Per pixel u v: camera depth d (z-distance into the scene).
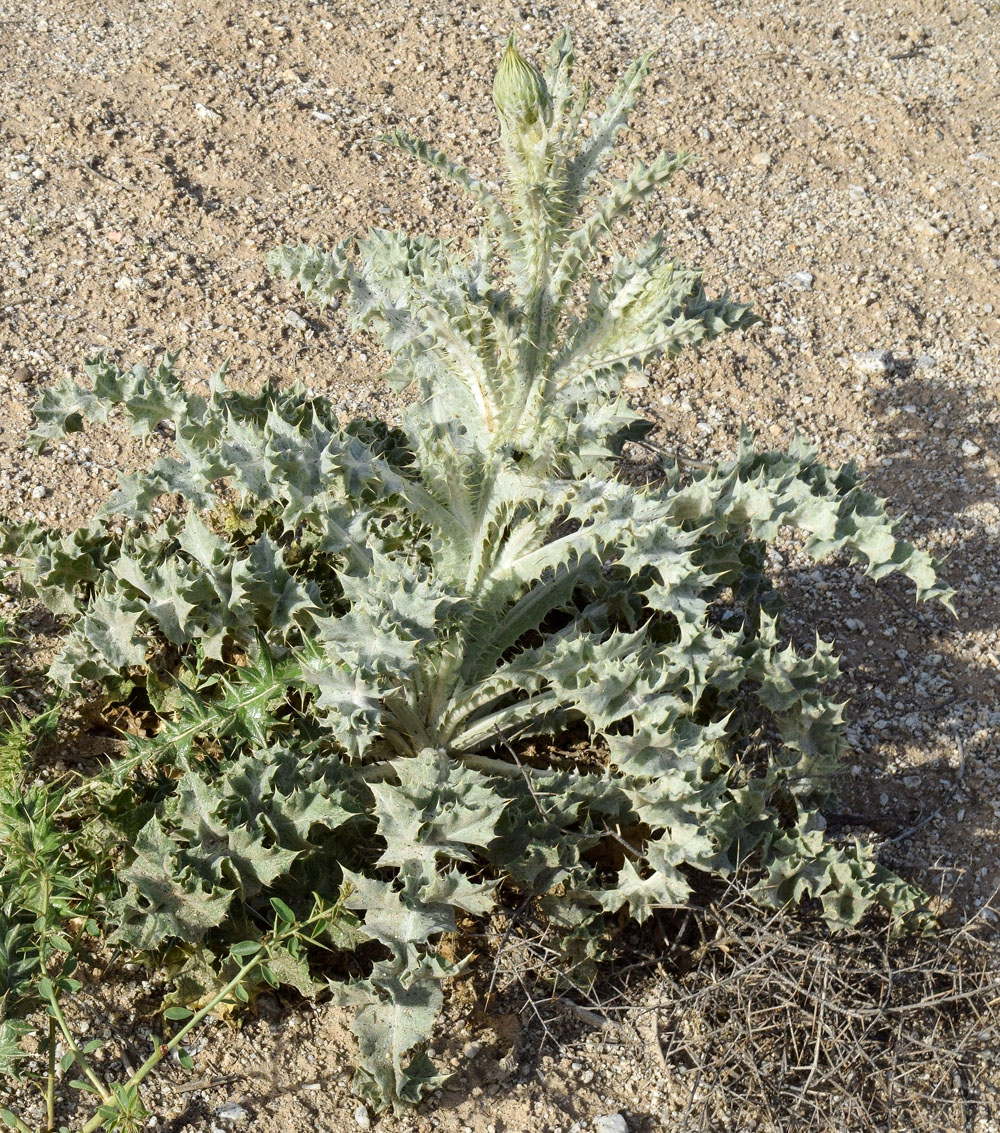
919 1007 1.51
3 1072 1.38
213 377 1.54
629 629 1.65
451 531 1.51
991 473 1.99
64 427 1.56
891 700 1.79
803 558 1.89
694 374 2.03
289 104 2.31
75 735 1.59
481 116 2.39
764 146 2.49
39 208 1.99
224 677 1.52
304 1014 1.47
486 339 1.44
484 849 1.50
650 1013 1.52
